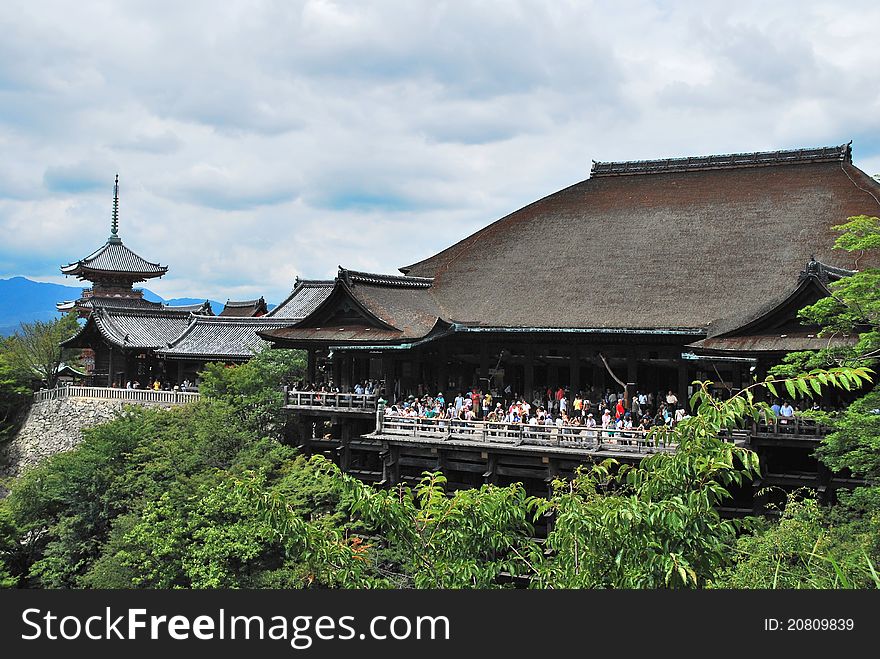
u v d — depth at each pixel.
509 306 48.53
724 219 49.28
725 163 54.12
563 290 48.28
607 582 13.87
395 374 51.53
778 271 44.06
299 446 47.41
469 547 15.76
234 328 65.12
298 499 34.44
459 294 51.88
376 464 49.25
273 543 30.11
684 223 50.19
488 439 39.00
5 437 63.19
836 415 28.81
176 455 39.28
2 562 38.50
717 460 13.17
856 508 28.31
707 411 13.58
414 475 45.97
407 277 52.47
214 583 28.61
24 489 41.53
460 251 56.72
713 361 40.38
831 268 39.44
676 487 13.80
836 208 46.84
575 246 51.72
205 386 50.94
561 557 14.90
